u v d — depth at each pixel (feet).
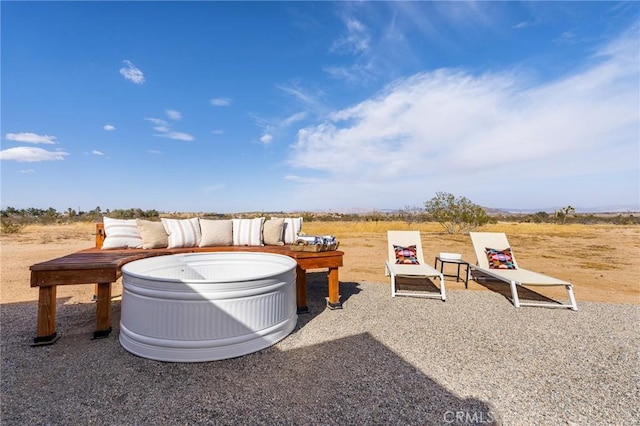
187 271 12.02
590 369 7.47
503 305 12.73
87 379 6.70
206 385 6.51
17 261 20.77
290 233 16.40
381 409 5.74
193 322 7.51
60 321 10.40
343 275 18.66
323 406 5.80
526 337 9.40
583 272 19.85
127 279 8.19
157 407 5.72
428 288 15.69
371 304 12.67
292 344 8.71
